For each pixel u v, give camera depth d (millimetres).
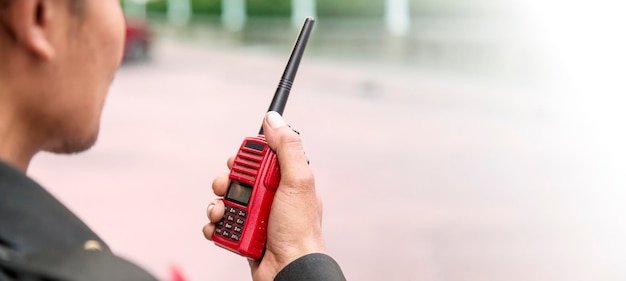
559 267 3670
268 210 865
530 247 3924
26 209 494
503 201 4891
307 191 850
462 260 3643
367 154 6371
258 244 863
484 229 4176
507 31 11398
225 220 893
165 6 27438
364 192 4945
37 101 550
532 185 5445
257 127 7977
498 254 3768
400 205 4625
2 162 502
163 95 10414
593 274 3627
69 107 565
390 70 12711
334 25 15898
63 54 550
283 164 856
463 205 4711
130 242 3555
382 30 14664
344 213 4387
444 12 13195
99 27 569
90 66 570
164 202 4398
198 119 8297
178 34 24578
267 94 10969
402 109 9266
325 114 8773
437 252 3725
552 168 6055
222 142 6953
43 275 458
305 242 839
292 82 947
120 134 7047
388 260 3578
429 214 4426
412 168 5809
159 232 3725
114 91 10641
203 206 4340
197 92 10867
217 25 22984
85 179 4992
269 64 15289
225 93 10859
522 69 10797
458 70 12336
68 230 504
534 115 8836
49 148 587
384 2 14773
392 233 4000
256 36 19938
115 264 483
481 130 7840
